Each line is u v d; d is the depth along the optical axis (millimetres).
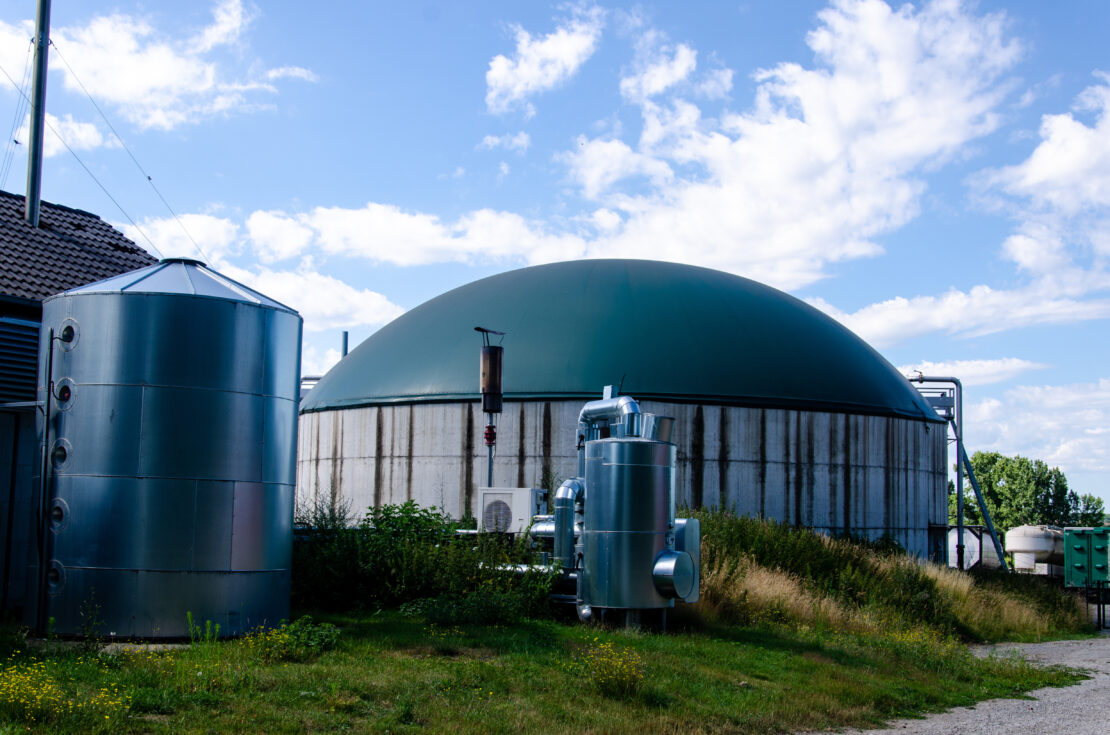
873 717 12016
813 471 30578
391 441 31547
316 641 12688
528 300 33281
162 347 13656
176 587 13406
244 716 9367
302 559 18203
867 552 25609
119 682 10086
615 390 29438
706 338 31281
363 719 9664
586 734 9703
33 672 9969
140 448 13484
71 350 13820
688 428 29344
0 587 15727
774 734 10805
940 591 22984
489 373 27484
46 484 13766
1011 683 15398
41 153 22281
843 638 17453
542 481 29359
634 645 14625
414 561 17484
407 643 13562
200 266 15219
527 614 16906
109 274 21062
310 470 34375
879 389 33281
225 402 13938
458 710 10180
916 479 34031
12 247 20141
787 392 30672
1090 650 21156
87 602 13312
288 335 14969
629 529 16547
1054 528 46188
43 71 22922
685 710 11016
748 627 17625
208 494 13688
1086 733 11594
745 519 24500
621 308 32156
